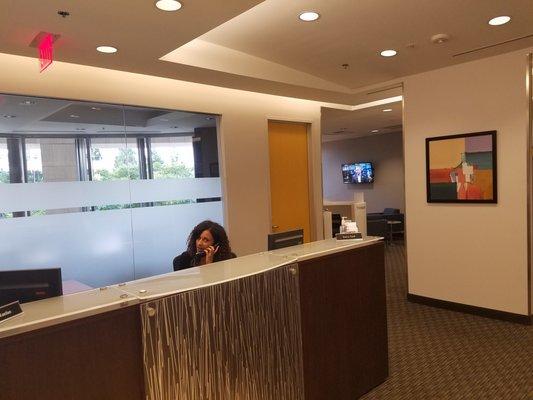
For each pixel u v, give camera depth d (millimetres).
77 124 3738
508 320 4207
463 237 4504
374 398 2836
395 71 4641
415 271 4961
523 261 4074
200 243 3158
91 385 1568
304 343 2434
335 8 3008
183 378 1810
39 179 3516
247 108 4938
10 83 3299
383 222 9070
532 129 3988
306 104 5648
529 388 2893
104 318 1604
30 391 1421
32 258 3473
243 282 2066
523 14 3172
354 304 2818
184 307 1819
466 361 3350
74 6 2389
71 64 3615
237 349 2025
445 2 2939
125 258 4047
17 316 1496
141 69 3713
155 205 4266
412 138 4883
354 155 11695
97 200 3861
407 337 3902
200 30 2799
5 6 2352
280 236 2906
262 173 5078
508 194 4137
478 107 4305
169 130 4367
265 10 3041
